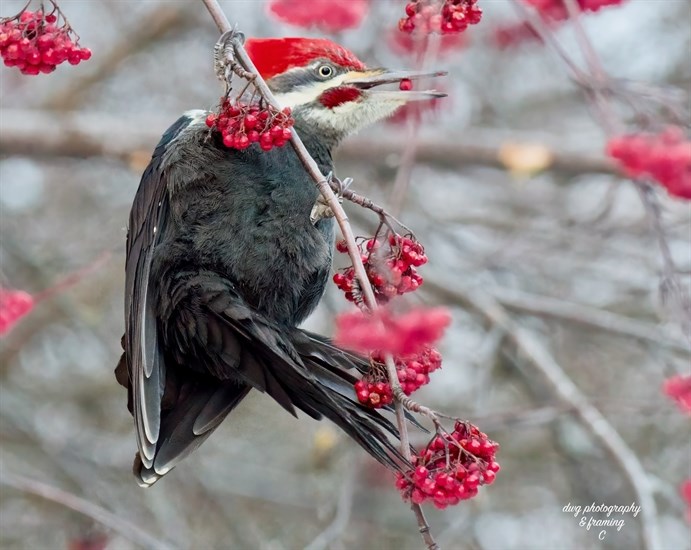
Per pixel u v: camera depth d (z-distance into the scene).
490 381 12.77
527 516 13.86
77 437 13.98
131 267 8.15
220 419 8.00
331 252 8.61
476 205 15.81
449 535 12.07
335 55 9.11
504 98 15.99
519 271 14.53
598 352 14.63
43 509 13.33
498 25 13.98
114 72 16.12
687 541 12.45
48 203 15.29
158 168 8.27
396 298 7.20
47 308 14.33
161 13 15.87
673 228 13.38
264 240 8.12
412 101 9.28
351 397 7.58
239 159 8.11
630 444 13.79
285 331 7.95
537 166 14.35
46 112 15.18
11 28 7.44
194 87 15.96
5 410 13.45
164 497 12.98
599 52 15.50
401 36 12.08
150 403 7.37
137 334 7.55
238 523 13.52
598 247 14.05
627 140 8.81
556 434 13.08
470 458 6.77
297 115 8.95
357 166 14.95
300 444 14.78
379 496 13.56
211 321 7.75
